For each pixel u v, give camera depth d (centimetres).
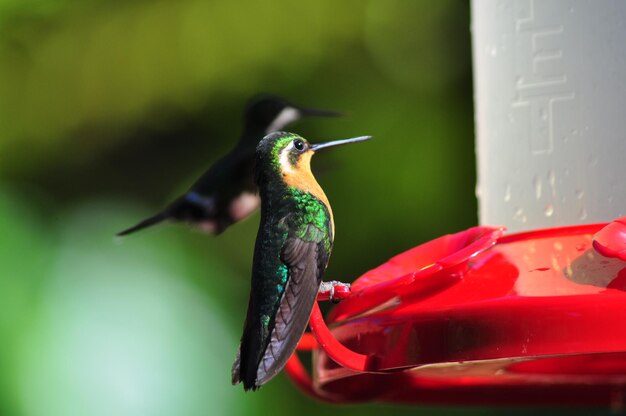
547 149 743
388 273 685
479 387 867
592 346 563
